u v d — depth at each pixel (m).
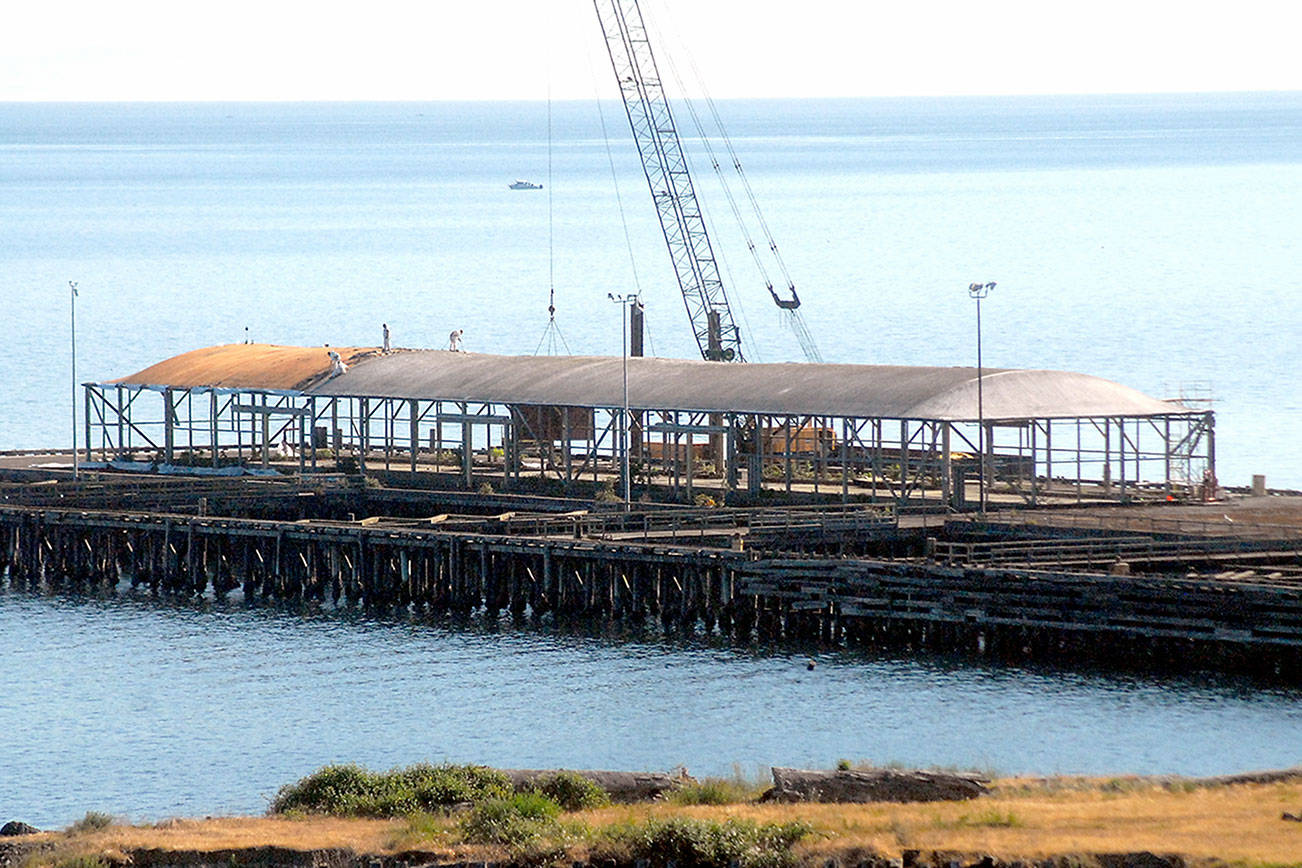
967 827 169.12
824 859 161.12
